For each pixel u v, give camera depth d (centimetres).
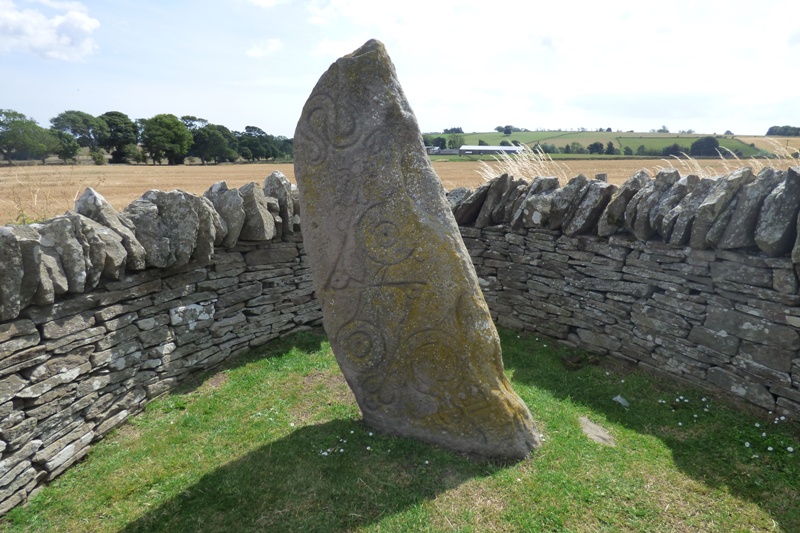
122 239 373
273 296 548
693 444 360
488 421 335
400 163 325
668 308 450
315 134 340
